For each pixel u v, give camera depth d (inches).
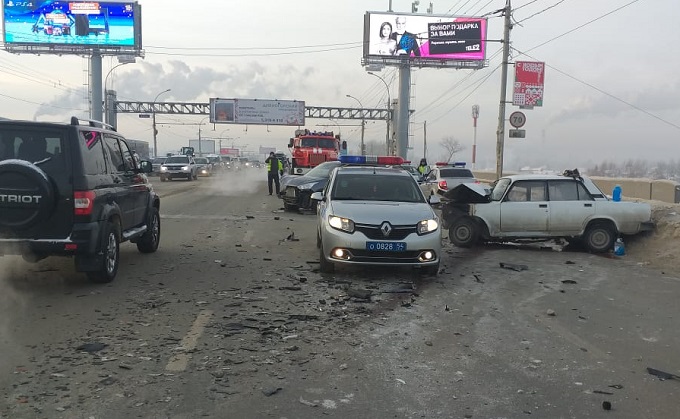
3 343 197.2
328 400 158.6
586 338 220.2
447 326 231.5
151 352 191.3
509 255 422.9
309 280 306.2
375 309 253.3
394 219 306.0
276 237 472.4
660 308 267.6
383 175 367.9
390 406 155.6
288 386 167.3
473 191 453.7
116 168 314.5
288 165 1405.0
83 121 283.7
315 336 213.8
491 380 175.6
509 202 454.3
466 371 182.7
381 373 179.3
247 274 319.0
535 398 162.9
